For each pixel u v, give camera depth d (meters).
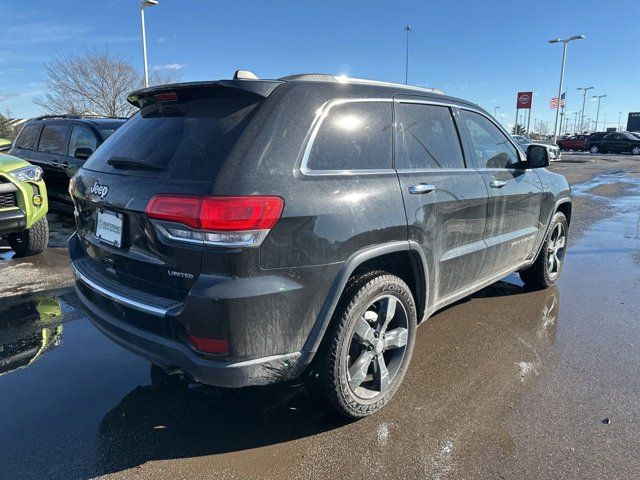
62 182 8.28
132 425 2.73
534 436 2.64
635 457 2.47
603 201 11.87
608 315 4.36
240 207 2.14
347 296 2.55
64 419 2.77
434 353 3.61
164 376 3.24
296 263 2.29
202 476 2.35
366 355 2.73
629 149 37.97
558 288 5.12
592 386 3.14
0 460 2.43
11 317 4.21
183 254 2.22
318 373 2.57
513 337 3.89
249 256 2.17
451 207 3.21
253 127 2.32
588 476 2.34
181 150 2.41
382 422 2.77
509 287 5.15
